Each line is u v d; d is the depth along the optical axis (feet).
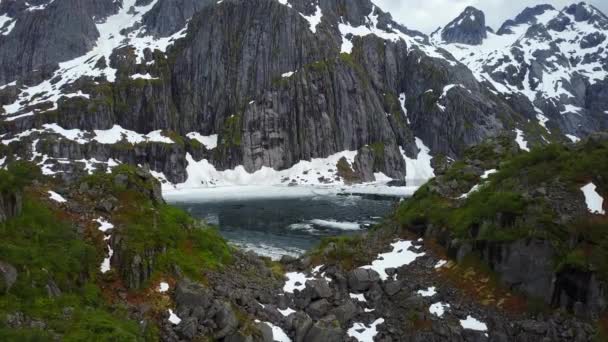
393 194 480.23
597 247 111.86
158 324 91.45
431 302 118.01
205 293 99.50
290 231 289.94
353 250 148.15
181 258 112.68
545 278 113.09
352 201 427.33
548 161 147.74
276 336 99.60
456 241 134.10
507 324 108.99
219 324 94.58
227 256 127.34
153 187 131.54
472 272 126.11
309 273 134.92
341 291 123.75
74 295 86.84
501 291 118.42
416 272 132.77
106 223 110.22
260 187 579.89
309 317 106.01
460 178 172.24
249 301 106.52
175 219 127.65
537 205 125.80
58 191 116.06
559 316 107.45
